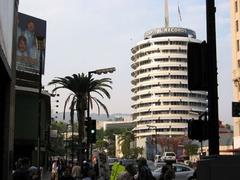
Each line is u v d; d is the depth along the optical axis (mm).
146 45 177625
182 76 171625
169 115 167000
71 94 50125
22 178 12992
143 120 172375
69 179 16141
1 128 18562
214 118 9180
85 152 38312
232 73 88125
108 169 35281
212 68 9312
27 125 56906
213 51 9430
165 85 171000
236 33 87188
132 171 12172
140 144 162750
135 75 186250
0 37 12711
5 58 14930
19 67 60469
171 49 172750
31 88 57375
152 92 172125
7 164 18453
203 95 173000
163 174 19281
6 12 14617
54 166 34844
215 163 7203
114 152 188750
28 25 63219
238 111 22516
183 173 35625
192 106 168625
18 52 60688
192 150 133625
